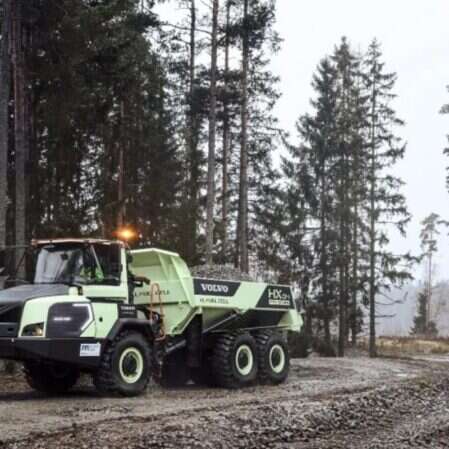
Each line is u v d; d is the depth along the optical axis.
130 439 12.19
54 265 18.52
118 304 18.58
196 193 42.09
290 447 12.79
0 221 24.27
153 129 38.62
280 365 22.83
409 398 19.67
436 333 95.69
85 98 29.41
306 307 52.66
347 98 54.56
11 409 15.70
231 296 22.05
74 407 16.09
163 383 21.94
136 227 37.41
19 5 25.95
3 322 16.80
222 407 16.38
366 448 13.08
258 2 37.81
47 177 31.98
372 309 51.69
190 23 38.59
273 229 50.75
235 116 44.50
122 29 32.03
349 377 25.22
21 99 26.69
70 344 17.25
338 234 52.78
